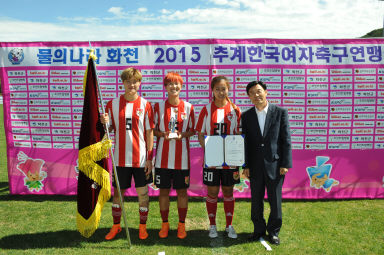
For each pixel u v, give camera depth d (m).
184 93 4.32
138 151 3.00
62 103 4.39
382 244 2.96
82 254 2.77
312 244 2.96
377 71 4.25
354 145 4.36
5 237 3.12
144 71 4.32
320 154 4.37
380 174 4.41
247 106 4.32
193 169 4.46
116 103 3.03
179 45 4.27
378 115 4.31
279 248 2.88
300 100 4.30
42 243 3.00
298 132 4.34
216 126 3.02
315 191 4.42
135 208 4.04
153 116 3.09
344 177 4.40
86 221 2.91
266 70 4.26
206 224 3.49
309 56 4.25
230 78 4.29
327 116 4.31
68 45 4.31
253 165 2.95
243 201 4.32
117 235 3.20
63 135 4.45
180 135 2.96
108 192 3.06
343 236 3.14
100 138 2.92
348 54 4.24
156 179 3.09
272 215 2.96
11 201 4.30
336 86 4.27
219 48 4.26
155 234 3.22
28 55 4.34
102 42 4.30
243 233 3.24
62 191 4.54
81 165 2.83
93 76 2.87
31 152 4.50
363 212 3.84
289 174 4.40
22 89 4.40
